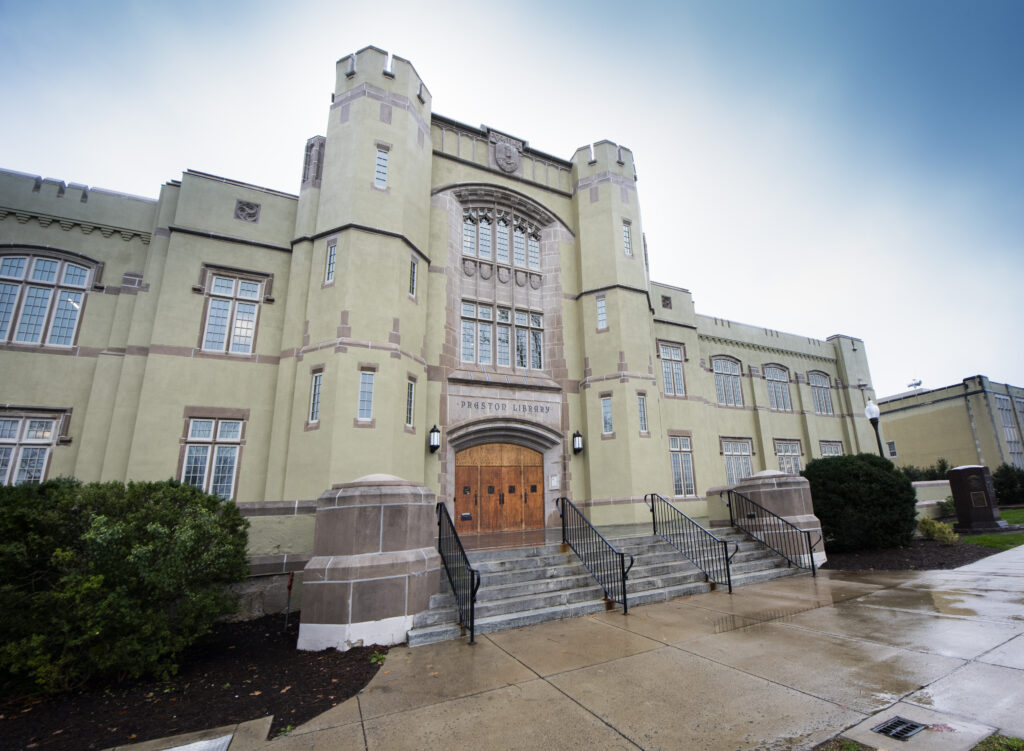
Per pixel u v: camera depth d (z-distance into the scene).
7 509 5.65
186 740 4.34
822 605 7.94
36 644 5.31
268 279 13.27
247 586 9.25
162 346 11.84
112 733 4.54
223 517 7.45
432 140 15.76
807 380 25.72
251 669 6.21
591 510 14.98
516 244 17.27
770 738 3.83
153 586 6.11
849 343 27.62
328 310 12.09
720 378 23.05
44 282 11.75
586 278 17.03
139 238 12.73
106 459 11.09
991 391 32.78
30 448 10.91
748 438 22.78
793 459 23.94
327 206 12.97
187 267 12.49
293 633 8.09
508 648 6.45
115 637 5.76
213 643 7.62
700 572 10.10
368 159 13.07
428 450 13.45
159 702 5.25
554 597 8.27
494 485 14.68
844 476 13.00
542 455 15.59
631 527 14.07
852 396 26.56
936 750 3.47
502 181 16.86
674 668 5.44
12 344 11.16
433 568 7.70
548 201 17.73
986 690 4.41
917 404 35.66
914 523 13.02
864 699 4.39
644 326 16.52
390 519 7.31
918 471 30.12
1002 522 15.43
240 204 13.39
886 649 5.64
